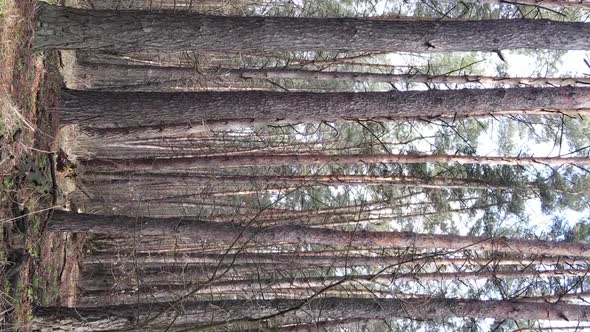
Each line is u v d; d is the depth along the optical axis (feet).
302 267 27.22
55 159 23.04
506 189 35.63
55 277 24.45
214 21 16.92
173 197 37.86
